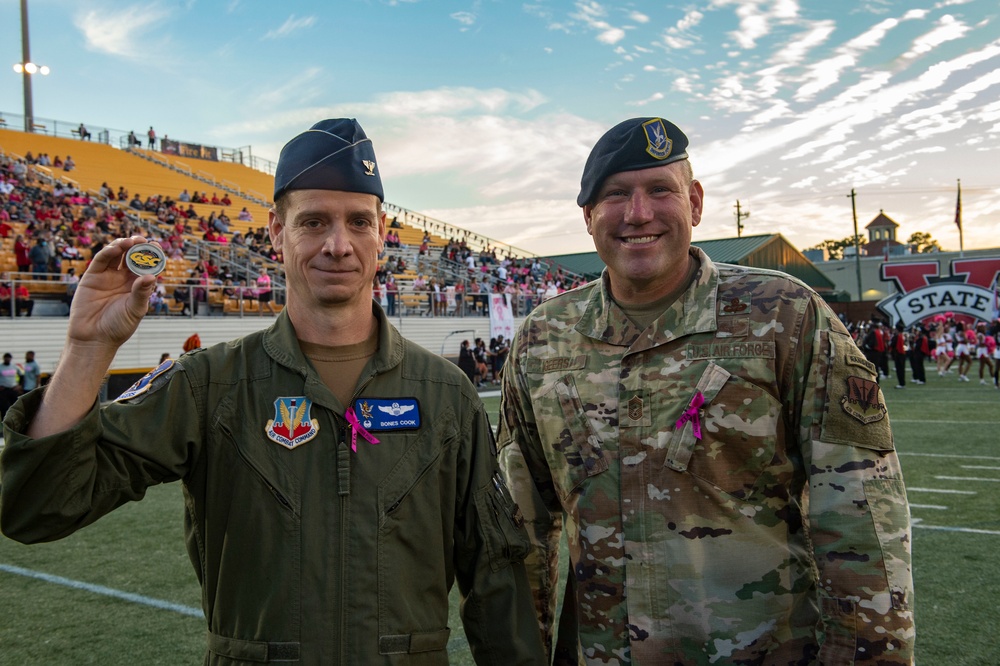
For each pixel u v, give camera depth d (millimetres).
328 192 1844
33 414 1594
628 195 1970
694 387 1922
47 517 1559
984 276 29734
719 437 1882
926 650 3666
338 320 1896
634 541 1931
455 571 2062
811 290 1942
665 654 1879
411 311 22969
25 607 4523
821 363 1840
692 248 2154
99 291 1618
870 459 1789
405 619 1769
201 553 1834
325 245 1827
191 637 4047
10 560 5535
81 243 19391
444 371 2000
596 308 2156
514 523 2010
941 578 4672
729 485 1883
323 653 1682
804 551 1942
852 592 1722
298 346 1886
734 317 1949
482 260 30609
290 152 1913
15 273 16266
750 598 1851
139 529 6418
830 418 1804
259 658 1680
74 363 1585
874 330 20812
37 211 20578
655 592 1896
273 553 1731
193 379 1806
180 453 1757
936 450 9320
